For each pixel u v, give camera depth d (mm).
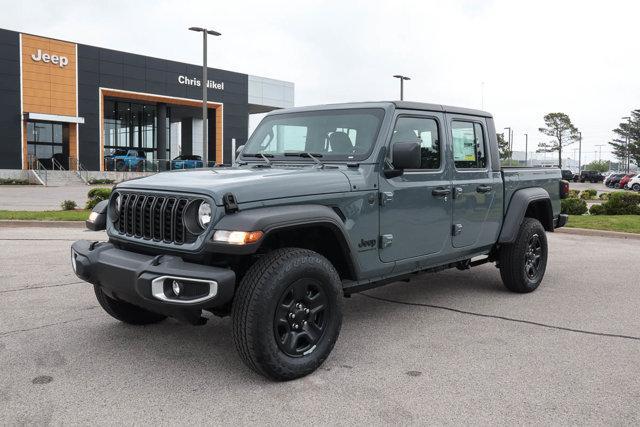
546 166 6887
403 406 3393
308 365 3799
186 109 53750
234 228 3465
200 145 58125
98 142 43344
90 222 4562
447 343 4555
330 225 3900
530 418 3240
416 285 6715
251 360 3596
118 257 3887
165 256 3711
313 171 4219
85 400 3467
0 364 4051
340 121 4789
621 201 15383
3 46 38188
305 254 3809
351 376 3857
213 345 4480
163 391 3607
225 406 3395
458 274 7363
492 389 3641
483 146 5711
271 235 4043
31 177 38438
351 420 3217
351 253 4102
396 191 4582
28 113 38969
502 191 5867
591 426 3146
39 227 12133
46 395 3535
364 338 4680
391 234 4574
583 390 3627
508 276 6125
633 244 10156
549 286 6672
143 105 51500
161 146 49062
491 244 5820
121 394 3557
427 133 5000
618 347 4457
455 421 3203
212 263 3766
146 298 3562
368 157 4457
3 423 3156
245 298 3555
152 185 3992
